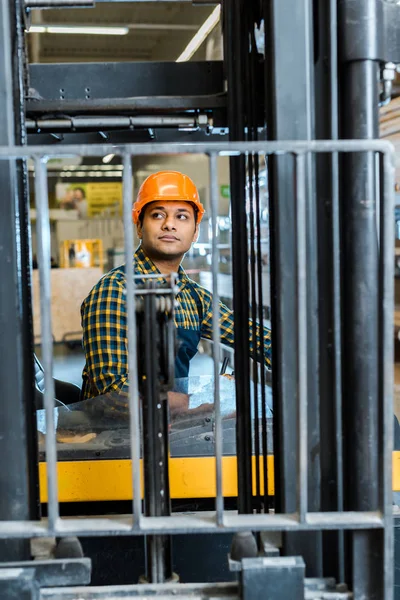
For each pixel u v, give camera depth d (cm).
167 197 232
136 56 1001
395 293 486
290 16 128
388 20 130
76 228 1263
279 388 132
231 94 163
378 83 132
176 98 176
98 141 216
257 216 159
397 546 159
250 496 156
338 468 133
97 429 183
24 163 138
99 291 212
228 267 651
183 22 761
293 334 131
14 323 125
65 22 811
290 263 130
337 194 130
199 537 168
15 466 126
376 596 125
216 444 119
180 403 179
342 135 133
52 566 122
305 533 131
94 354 207
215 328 119
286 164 129
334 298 130
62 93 189
